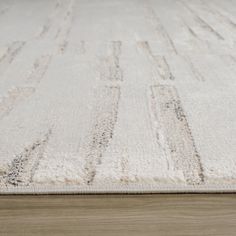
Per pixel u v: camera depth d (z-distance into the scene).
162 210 0.61
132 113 0.88
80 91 1.01
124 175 0.67
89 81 1.07
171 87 1.01
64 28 1.61
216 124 0.82
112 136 0.79
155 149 0.74
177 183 0.65
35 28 1.62
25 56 1.29
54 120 0.86
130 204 0.62
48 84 1.06
